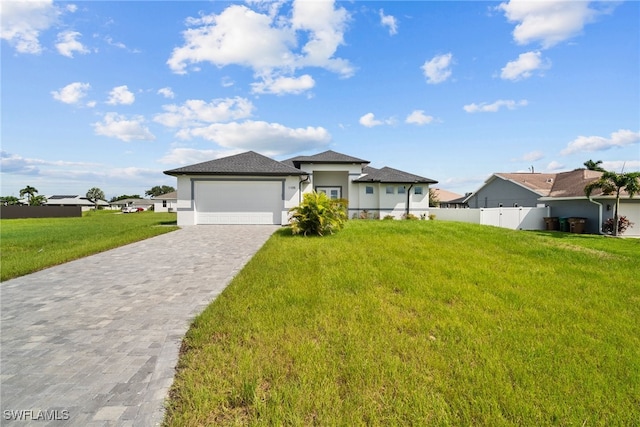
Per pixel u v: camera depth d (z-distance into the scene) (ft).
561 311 14.46
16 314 14.23
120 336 11.82
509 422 7.18
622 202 57.82
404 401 7.80
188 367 9.36
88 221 85.61
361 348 10.37
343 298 15.44
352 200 71.36
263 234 41.19
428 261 23.58
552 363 9.80
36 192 234.17
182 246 32.40
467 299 15.69
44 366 9.62
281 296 15.65
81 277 20.88
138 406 7.61
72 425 6.93
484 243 32.22
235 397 7.77
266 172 52.85
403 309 14.29
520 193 84.94
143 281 19.83
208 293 17.29
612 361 9.99
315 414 7.30
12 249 33.01
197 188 53.62
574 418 7.36
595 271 22.24
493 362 9.70
